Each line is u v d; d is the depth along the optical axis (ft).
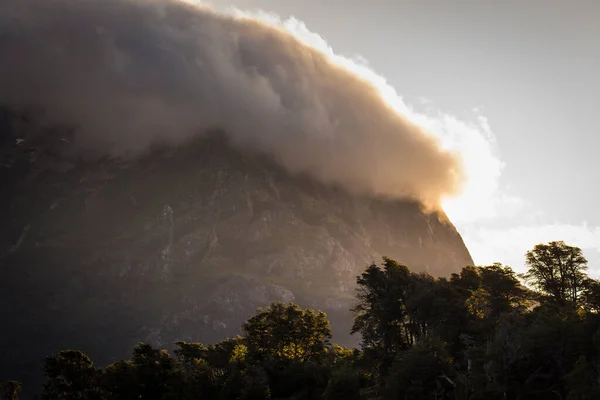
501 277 488.02
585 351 360.28
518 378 361.10
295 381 471.21
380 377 427.33
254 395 442.50
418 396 366.22
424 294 461.78
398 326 478.18
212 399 464.24
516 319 415.44
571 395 313.12
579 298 493.77
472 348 393.29
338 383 417.90
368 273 506.48
